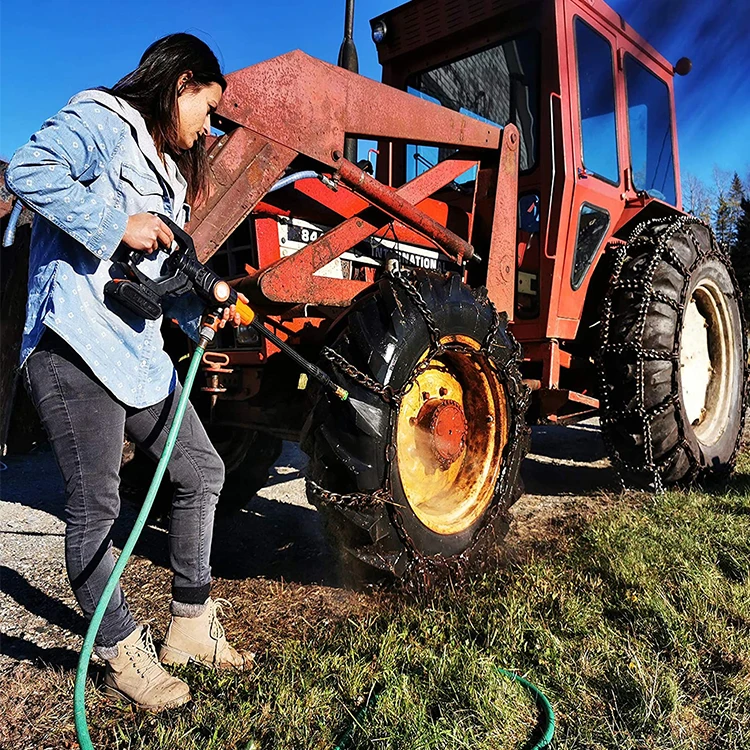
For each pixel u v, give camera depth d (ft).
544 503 12.23
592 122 12.62
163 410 6.39
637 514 10.68
